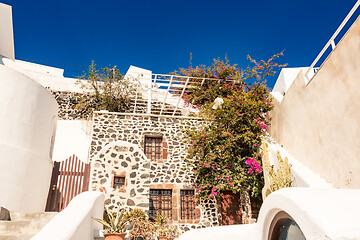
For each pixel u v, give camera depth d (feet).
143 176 34.71
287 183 24.18
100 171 33.83
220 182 35.70
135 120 38.40
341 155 20.47
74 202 16.53
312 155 24.66
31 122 25.94
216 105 38.91
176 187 35.86
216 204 35.81
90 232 16.84
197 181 36.70
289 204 6.94
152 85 44.60
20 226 18.01
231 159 36.60
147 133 38.04
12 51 40.81
